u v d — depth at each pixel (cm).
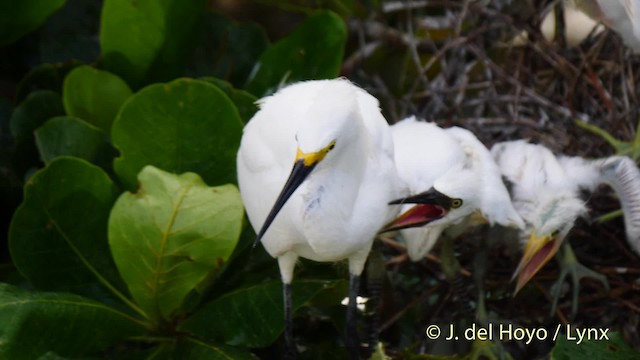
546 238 690
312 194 580
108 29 759
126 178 658
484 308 750
